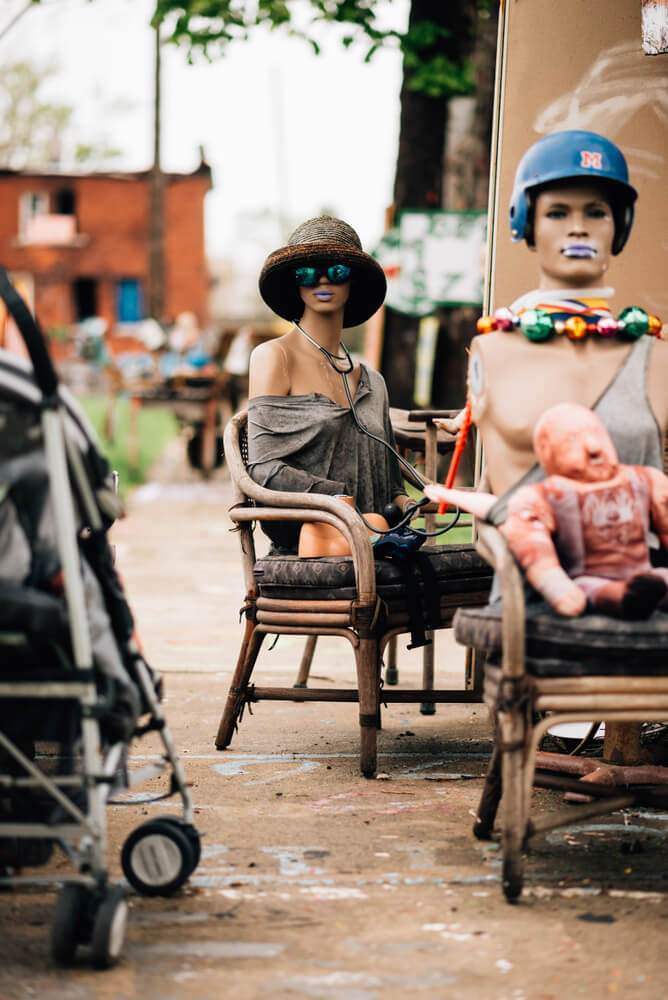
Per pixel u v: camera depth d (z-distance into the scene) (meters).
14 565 2.80
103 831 2.74
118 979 2.65
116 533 11.53
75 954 2.74
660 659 2.96
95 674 2.85
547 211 3.30
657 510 3.10
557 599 2.96
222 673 5.97
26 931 2.90
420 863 3.35
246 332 17.80
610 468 3.08
